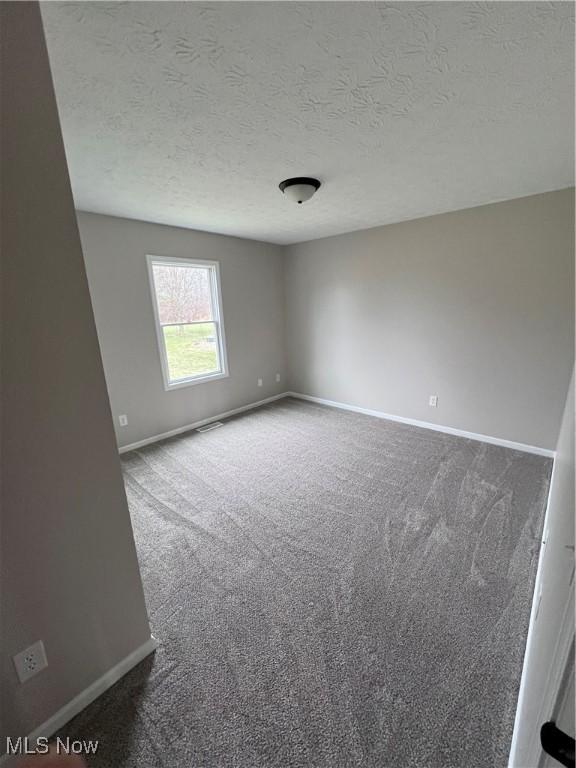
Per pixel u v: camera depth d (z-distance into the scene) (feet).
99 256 10.43
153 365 12.23
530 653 3.93
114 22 3.34
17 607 3.44
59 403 3.48
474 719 3.96
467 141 6.13
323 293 15.31
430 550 6.73
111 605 4.27
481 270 10.78
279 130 5.60
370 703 4.13
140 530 7.50
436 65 4.12
